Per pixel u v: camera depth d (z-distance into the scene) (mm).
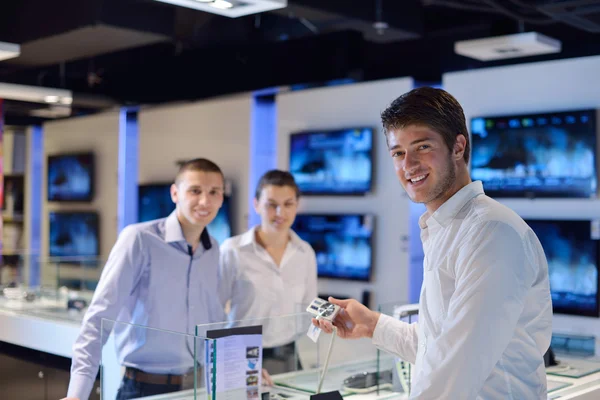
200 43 6820
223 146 7410
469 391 1492
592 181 5270
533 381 1671
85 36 5660
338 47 6430
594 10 4520
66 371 3822
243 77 7078
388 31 6117
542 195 5516
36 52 6305
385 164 6289
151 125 8125
